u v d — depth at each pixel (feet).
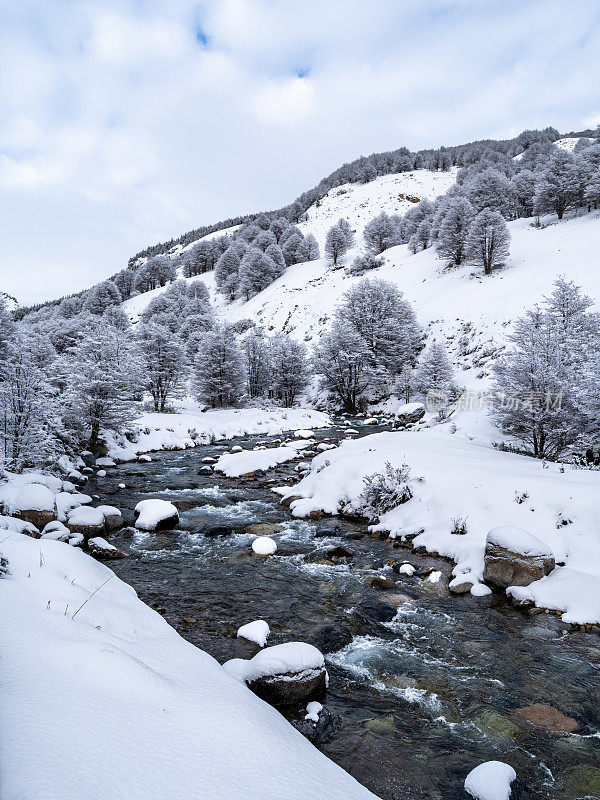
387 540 42.16
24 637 13.82
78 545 37.81
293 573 34.50
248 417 138.92
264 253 374.02
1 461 50.29
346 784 11.05
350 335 162.40
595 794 14.88
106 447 83.46
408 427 121.19
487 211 186.50
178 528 45.32
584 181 206.80
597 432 51.29
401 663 22.89
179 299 329.11
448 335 163.94
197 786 9.26
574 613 27.35
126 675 12.96
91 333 83.10
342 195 576.61
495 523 37.73
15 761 8.68
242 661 19.89
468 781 14.53
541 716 18.89
